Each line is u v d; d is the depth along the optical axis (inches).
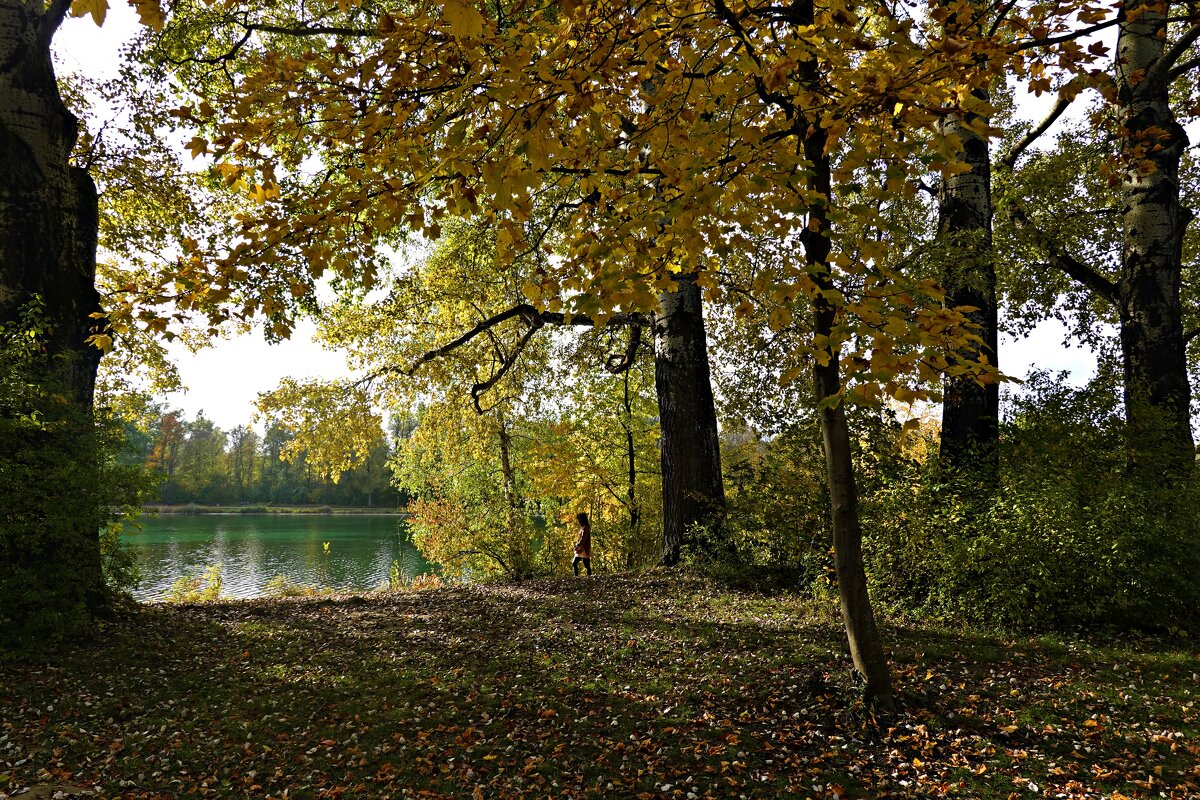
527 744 184.4
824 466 339.9
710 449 433.7
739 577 375.9
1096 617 257.3
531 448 768.3
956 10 140.5
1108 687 197.8
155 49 356.5
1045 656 227.6
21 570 249.3
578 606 348.2
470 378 668.1
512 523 657.0
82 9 79.8
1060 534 255.8
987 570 269.7
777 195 134.6
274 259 152.8
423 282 642.8
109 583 321.1
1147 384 335.0
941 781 154.3
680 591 366.0
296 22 357.4
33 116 302.0
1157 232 343.3
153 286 150.2
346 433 614.9
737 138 147.3
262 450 3474.4
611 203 166.1
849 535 187.0
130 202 438.3
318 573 1096.8
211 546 1481.3
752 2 152.9
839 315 136.9
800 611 308.7
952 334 126.6
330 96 139.3
